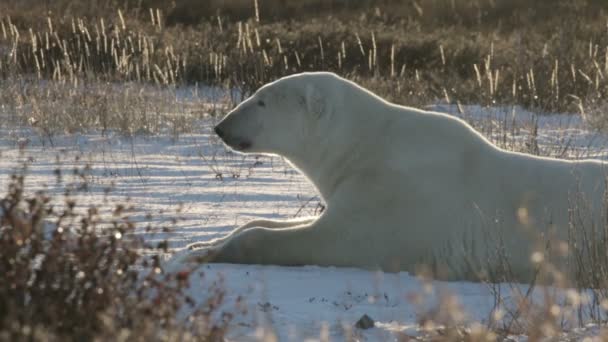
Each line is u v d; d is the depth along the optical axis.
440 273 12.28
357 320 10.02
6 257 7.48
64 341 7.04
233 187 17.92
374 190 12.59
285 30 39.97
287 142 13.24
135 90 29.02
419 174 12.47
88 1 45.00
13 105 25.92
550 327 9.02
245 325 9.27
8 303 7.09
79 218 13.81
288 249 12.59
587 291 11.48
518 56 34.91
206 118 27.45
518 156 12.81
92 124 25.00
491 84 25.44
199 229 14.36
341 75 34.25
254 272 12.18
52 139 23.16
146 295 7.73
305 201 16.80
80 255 7.64
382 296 11.22
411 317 10.26
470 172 12.51
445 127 12.81
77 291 7.47
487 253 12.18
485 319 10.08
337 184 13.12
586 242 11.57
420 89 32.34
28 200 8.16
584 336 9.34
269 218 15.36
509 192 12.41
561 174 12.59
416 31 45.22
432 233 12.32
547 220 12.23
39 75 29.02
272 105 13.23
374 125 13.02
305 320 9.98
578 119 29.36
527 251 12.13
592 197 12.33
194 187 17.72
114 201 15.93
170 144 23.17
